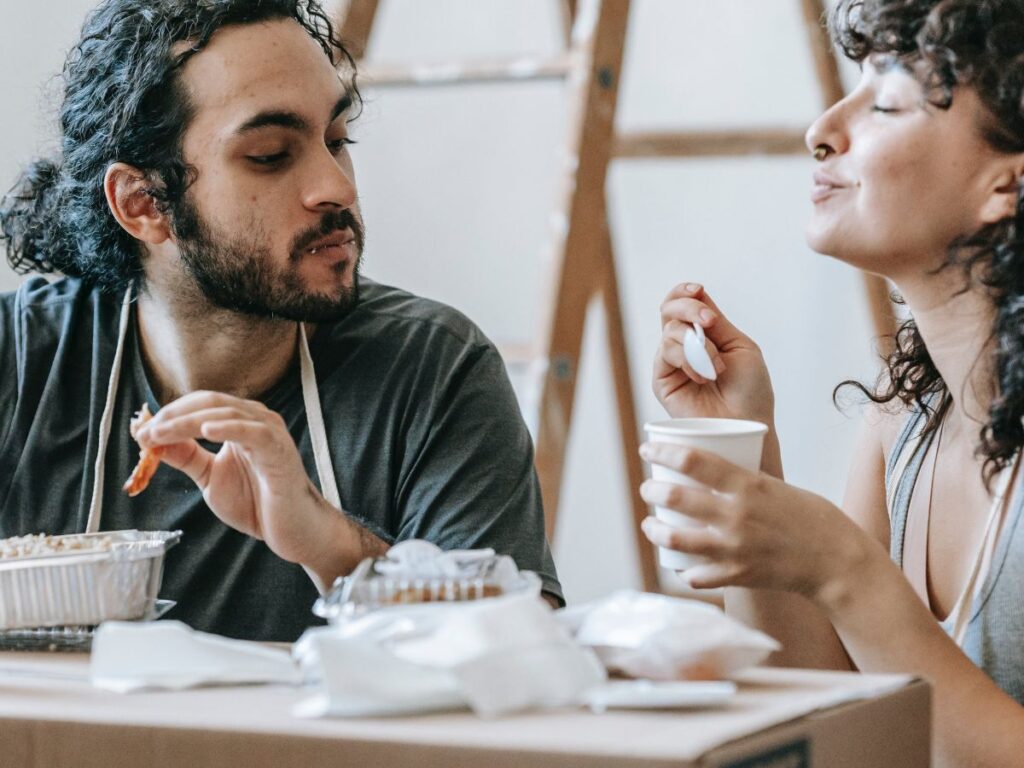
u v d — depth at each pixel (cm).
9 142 285
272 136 128
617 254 281
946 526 123
